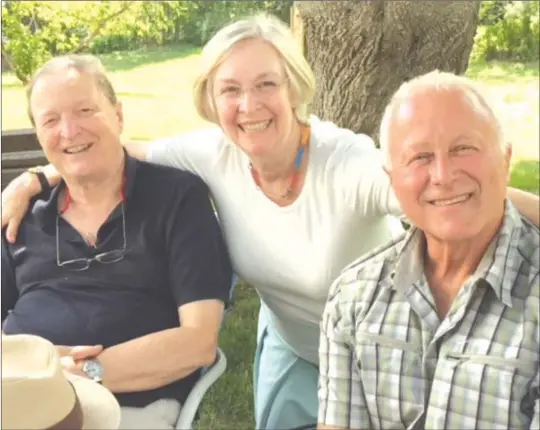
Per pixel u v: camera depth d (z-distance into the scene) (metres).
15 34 5.49
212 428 3.19
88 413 1.98
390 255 1.90
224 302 2.32
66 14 6.08
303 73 2.26
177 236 2.30
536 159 6.03
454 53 3.37
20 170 3.80
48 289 2.39
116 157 2.35
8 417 1.82
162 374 2.18
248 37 2.22
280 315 2.47
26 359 1.96
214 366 2.29
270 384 2.54
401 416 1.82
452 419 1.73
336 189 2.22
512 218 1.78
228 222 2.38
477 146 1.72
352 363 1.90
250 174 2.33
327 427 1.93
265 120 2.20
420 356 1.79
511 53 7.11
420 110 1.75
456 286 1.82
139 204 2.34
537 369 1.66
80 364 2.15
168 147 2.49
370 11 3.30
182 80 6.90
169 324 2.34
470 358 1.71
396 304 1.84
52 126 2.29
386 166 1.83
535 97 6.75
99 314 2.31
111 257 2.34
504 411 1.68
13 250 2.43
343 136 2.30
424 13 3.27
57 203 2.41
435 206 1.75
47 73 2.31
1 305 2.46
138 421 2.18
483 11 7.01
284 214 2.29
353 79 3.44
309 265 2.29
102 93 2.33
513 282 1.73
